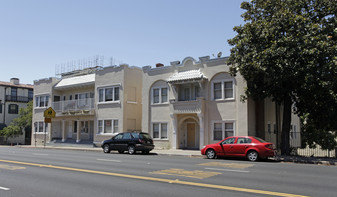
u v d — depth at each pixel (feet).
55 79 119.55
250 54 59.41
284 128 65.92
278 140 87.40
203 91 77.87
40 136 121.39
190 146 82.48
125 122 93.91
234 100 73.31
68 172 38.01
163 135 84.94
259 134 78.13
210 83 77.25
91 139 107.86
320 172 39.09
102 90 100.22
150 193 25.68
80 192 26.32
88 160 53.31
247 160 55.77
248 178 33.19
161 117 85.46
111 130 96.12
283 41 55.06
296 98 67.15
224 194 25.17
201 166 44.14
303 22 55.47
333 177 34.76
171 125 83.05
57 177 34.17
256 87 65.16
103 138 97.55
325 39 54.24
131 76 97.50
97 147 97.66
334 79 52.95
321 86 53.47
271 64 56.29
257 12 64.90
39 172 38.17
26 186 29.14
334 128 66.69
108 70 99.25
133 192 26.13
